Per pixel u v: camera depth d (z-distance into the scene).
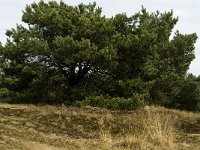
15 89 23.67
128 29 24.50
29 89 23.11
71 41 21.55
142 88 23.25
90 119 16.47
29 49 22.30
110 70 23.22
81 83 23.84
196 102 30.98
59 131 13.79
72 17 23.86
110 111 19.81
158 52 31.19
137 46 23.06
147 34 23.08
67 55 21.88
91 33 22.73
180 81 30.42
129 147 11.52
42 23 23.75
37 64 23.03
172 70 31.72
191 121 18.52
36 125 14.17
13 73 23.83
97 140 12.52
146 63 24.30
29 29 24.33
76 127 14.89
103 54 21.86
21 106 19.81
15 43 23.72
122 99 21.39
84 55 21.56
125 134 12.84
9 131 11.81
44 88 23.23
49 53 22.58
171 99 30.52
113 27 23.22
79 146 11.41
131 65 23.92
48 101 23.19
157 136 12.34
